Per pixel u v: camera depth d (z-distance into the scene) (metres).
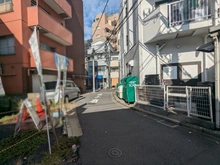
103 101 9.84
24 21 8.69
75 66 17.19
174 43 7.77
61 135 3.81
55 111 6.29
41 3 10.62
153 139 3.42
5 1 8.63
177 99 5.06
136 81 7.96
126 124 4.62
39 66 2.95
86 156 2.73
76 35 17.73
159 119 5.08
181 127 4.18
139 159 2.60
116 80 30.36
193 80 7.35
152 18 7.51
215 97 3.54
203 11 5.99
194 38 7.28
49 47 11.62
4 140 3.53
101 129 4.21
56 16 12.66
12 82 8.51
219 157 2.60
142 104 6.76
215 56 3.54
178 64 7.71
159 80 7.61
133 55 10.98
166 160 2.55
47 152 2.87
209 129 3.58
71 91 10.29
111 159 2.62
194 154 2.72
